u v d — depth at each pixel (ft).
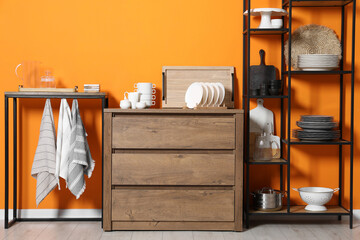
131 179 9.88
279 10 10.37
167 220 9.98
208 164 9.87
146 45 11.05
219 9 11.03
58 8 10.97
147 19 11.02
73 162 10.11
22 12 10.94
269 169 11.23
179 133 9.85
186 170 9.88
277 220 11.15
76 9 10.98
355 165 11.21
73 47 11.02
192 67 10.98
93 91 10.48
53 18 10.98
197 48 11.05
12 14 10.93
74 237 9.66
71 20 10.99
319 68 10.29
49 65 11.02
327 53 10.94
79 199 11.19
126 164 9.87
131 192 9.92
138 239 9.51
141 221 10.00
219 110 9.80
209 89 10.32
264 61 11.08
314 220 11.16
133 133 9.85
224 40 11.05
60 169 10.27
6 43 10.97
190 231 10.11
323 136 10.19
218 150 9.94
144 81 11.08
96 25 11.01
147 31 11.03
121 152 9.93
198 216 9.95
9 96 10.15
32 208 11.18
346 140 10.69
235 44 11.07
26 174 11.14
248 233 9.99
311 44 10.96
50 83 10.48
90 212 11.21
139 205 9.95
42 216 11.16
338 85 11.12
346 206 11.25
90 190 11.19
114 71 11.07
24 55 10.98
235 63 11.09
